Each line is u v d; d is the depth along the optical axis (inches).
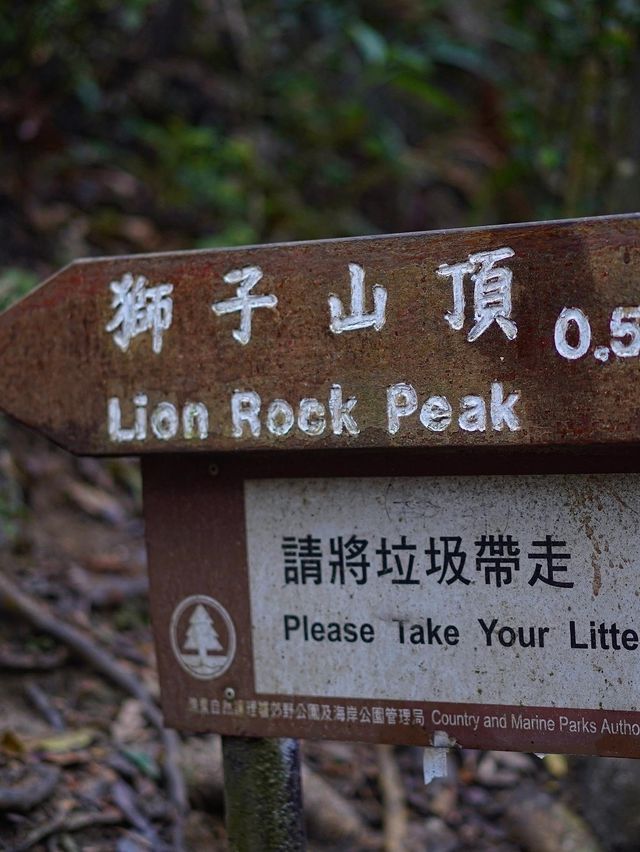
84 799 100.4
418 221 219.6
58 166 187.3
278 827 75.7
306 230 203.6
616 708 64.3
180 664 73.8
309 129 215.3
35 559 135.7
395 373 64.0
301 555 70.7
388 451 67.0
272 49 221.1
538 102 183.5
